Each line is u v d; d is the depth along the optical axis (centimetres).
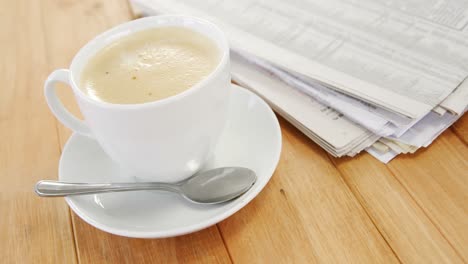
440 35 47
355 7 52
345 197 40
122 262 38
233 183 40
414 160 41
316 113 44
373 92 43
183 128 38
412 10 50
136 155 39
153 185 41
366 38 48
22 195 43
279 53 49
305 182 41
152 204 40
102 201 40
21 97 52
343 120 44
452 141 42
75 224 41
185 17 43
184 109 37
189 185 40
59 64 55
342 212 39
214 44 42
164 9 56
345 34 49
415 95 43
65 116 41
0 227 41
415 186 40
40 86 52
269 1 55
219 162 43
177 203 40
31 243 40
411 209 38
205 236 39
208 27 42
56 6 64
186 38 43
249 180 40
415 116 41
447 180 40
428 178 40
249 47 50
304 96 46
